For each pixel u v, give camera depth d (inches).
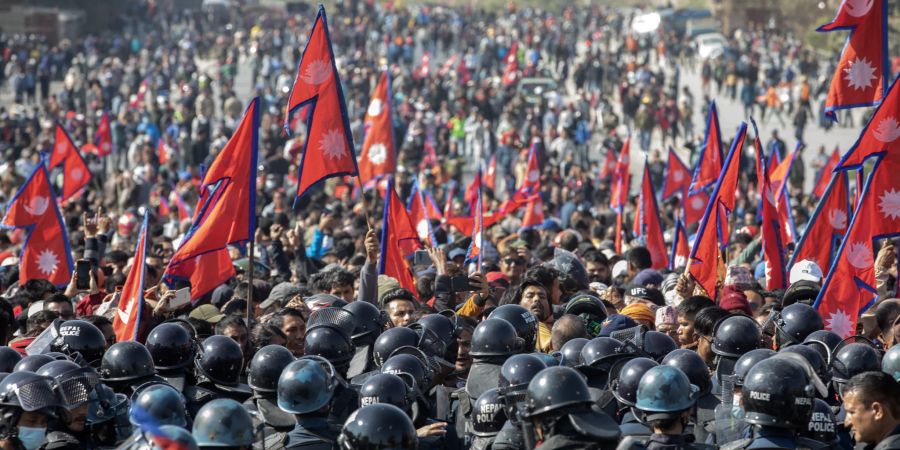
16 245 2743.6
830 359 1130.7
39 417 1024.9
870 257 1585.9
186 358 1181.1
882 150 1599.4
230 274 1745.8
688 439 1033.5
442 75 7524.6
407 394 1108.5
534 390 924.6
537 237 2630.4
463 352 1305.4
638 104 7037.4
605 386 1128.2
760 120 7411.4
